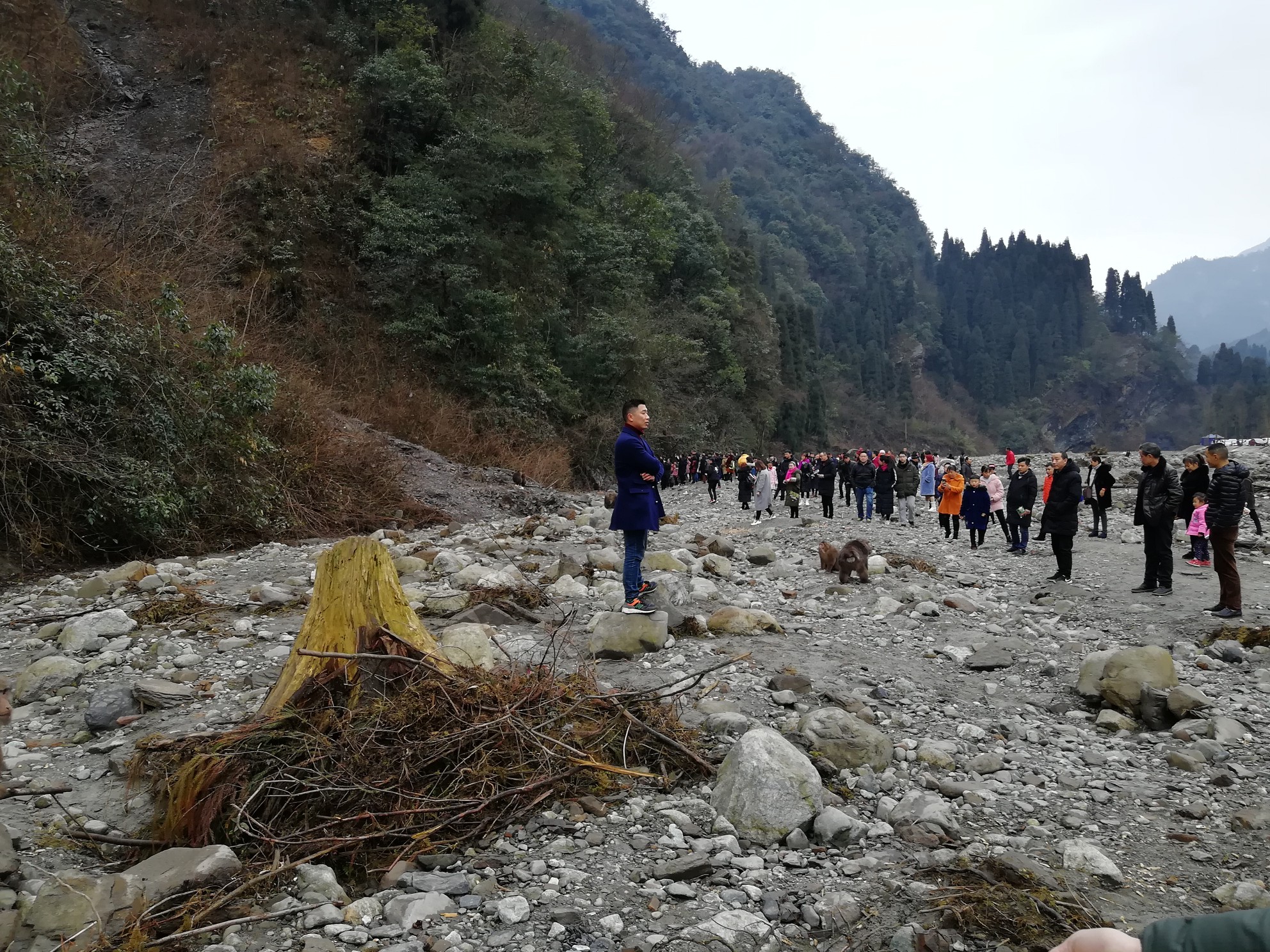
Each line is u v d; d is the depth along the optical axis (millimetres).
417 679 4121
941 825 3797
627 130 58312
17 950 2617
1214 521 8312
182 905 2877
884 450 19641
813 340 115750
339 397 21266
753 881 3275
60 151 21328
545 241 31219
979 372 193000
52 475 10539
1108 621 8516
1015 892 3131
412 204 26797
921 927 2941
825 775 4340
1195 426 197875
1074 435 195750
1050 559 13273
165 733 4672
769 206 188500
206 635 6793
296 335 22203
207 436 12273
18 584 9453
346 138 27109
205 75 27375
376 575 4414
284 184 24547
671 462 40156
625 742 4215
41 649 6609
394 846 3420
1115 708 5555
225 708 5094
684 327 48531
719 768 4156
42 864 3342
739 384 52281
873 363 152500
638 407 6723
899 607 8586
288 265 23297
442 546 12055
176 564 9859
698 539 12977
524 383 27469
